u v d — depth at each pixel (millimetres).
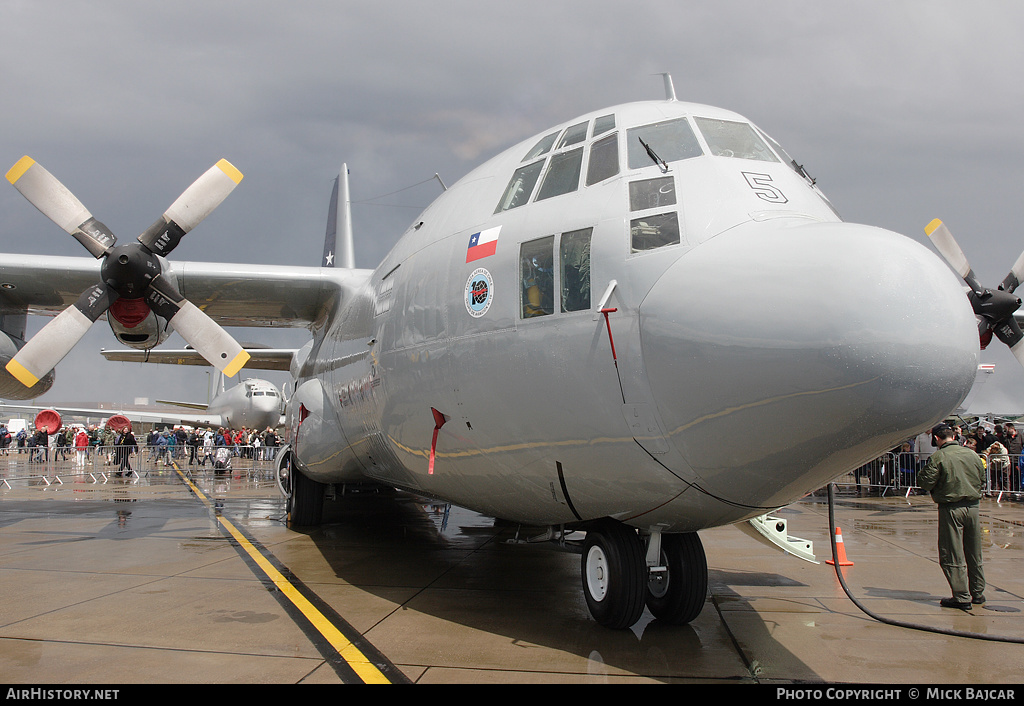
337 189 18156
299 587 7172
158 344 9578
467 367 5883
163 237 8383
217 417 40406
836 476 4613
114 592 6891
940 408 4035
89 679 4402
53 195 8383
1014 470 16625
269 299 11078
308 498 11516
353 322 8867
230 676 4492
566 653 5070
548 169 5988
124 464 23359
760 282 4250
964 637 5590
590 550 5883
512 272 5641
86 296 8070
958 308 4070
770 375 4121
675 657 5008
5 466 26234
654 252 4863
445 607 6375
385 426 7430
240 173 8625
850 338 3902
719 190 5059
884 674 4691
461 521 12711
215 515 13422
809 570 8438
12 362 7727
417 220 7711
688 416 4531
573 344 5086
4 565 8312
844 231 4262
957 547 6594
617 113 5910
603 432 5000
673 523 5379
